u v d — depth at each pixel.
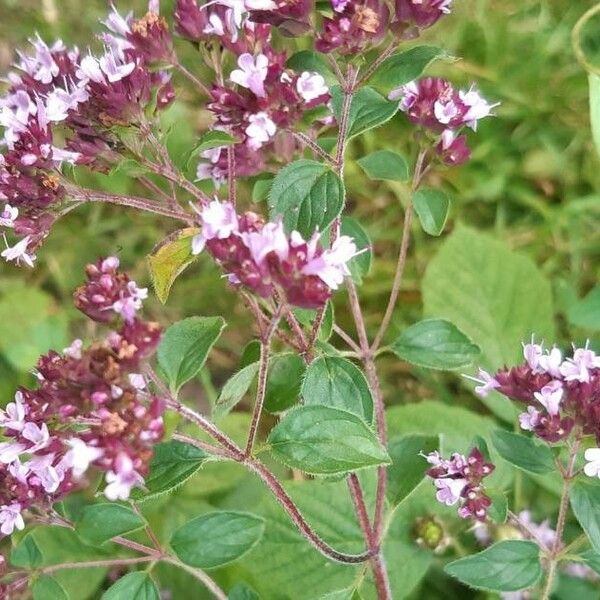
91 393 0.20
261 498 0.30
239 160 0.25
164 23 0.23
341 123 0.22
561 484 0.30
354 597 0.24
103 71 0.22
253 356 0.25
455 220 0.37
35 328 0.34
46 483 0.21
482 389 0.23
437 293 0.34
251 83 0.21
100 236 0.38
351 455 0.21
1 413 0.21
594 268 0.36
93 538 0.22
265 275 0.20
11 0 0.44
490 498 0.24
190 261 0.23
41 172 0.23
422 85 0.25
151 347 0.20
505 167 0.38
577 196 0.37
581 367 0.22
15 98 0.23
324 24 0.22
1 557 0.24
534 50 0.39
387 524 0.25
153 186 0.24
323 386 0.23
